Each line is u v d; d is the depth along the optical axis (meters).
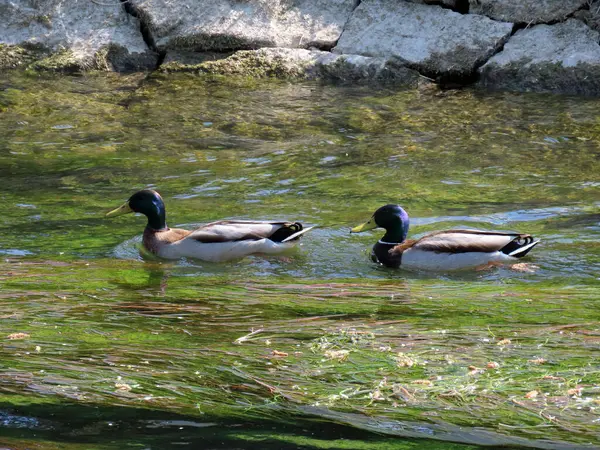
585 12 22.36
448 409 7.43
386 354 8.47
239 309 10.15
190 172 16.69
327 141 18.39
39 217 14.41
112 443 7.22
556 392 7.58
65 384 7.88
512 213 14.55
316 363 8.31
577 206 14.83
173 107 20.53
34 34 23.70
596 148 17.84
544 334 9.00
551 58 21.72
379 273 12.52
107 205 15.02
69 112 20.16
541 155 17.48
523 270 12.25
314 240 13.58
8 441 7.21
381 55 22.62
